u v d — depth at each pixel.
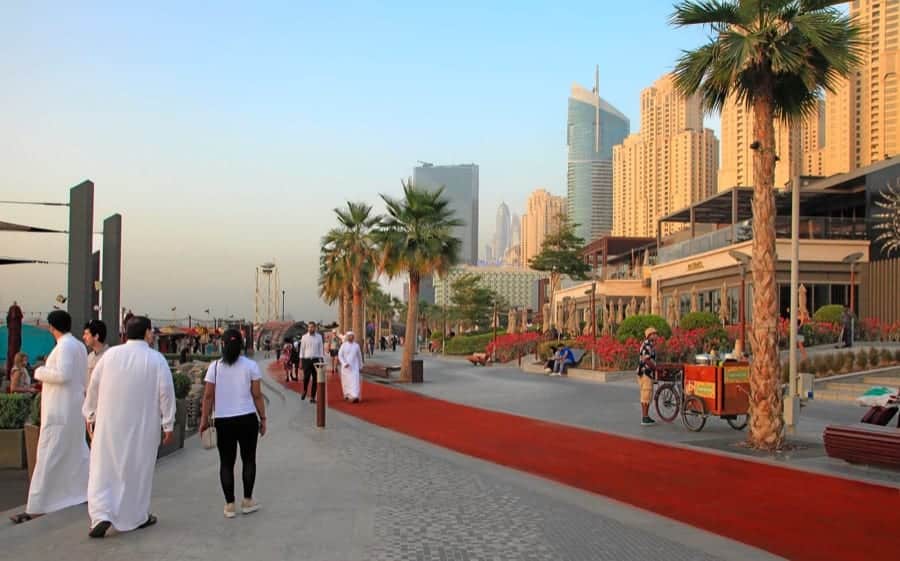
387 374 29.11
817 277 37.28
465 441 12.98
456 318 92.75
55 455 7.57
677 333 29.64
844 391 20.00
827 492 8.83
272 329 71.50
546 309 62.16
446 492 8.70
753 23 12.21
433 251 26.44
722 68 12.02
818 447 12.03
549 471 10.20
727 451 11.75
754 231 12.20
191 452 11.69
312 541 6.46
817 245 37.31
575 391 22.84
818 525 7.29
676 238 58.81
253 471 7.54
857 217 41.56
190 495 8.39
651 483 9.38
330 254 45.22
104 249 19.27
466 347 55.50
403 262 26.64
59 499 7.60
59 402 7.63
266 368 38.69
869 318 33.84
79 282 15.90
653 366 14.91
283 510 7.65
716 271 41.38
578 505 8.11
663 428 14.50
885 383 19.94
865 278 37.09
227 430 7.35
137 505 6.78
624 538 6.77
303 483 9.14
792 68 11.52
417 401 20.25
